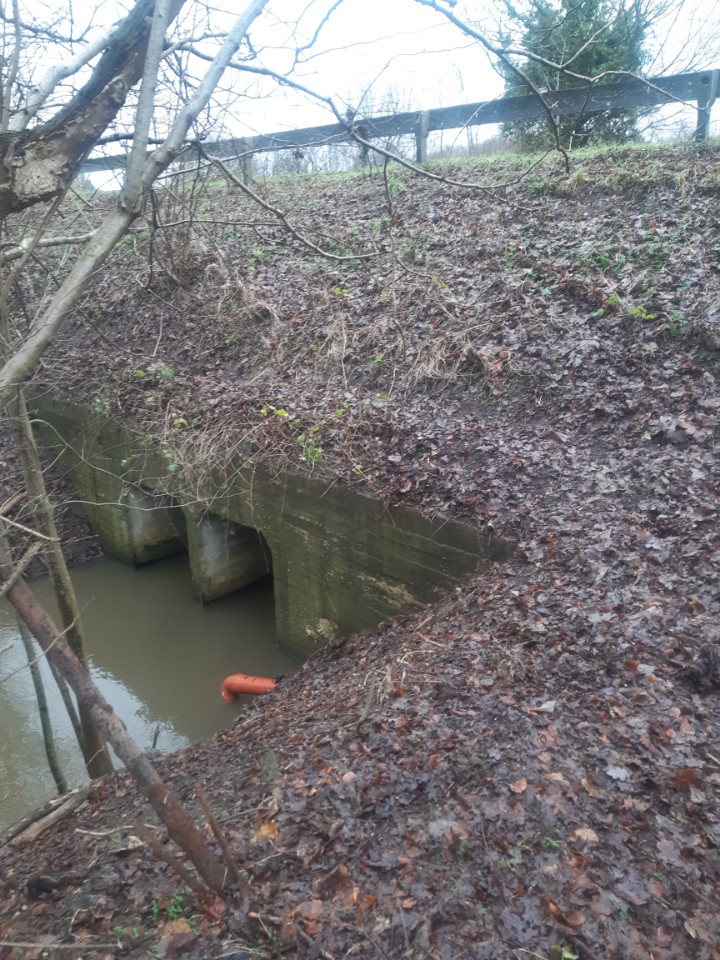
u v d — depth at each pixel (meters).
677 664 4.91
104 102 2.75
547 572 6.32
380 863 3.64
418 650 5.88
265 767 4.70
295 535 8.82
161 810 3.00
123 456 11.34
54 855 4.31
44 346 2.62
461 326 9.78
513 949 3.19
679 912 3.34
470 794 4.03
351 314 10.88
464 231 11.66
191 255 12.20
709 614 5.36
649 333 8.68
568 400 8.35
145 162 2.86
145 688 9.45
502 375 8.93
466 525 7.14
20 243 4.82
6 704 8.75
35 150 2.64
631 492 6.90
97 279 13.00
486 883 3.51
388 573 7.94
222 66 2.85
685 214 10.19
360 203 13.51
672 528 6.31
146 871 3.85
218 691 9.18
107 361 12.16
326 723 5.18
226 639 10.27
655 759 4.19
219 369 11.26
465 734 4.52
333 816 4.00
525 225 11.26
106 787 5.39
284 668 9.38
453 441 8.29
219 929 3.33
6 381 2.55
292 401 9.74
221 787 4.79
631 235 10.19
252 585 11.40
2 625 10.60
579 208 11.25
